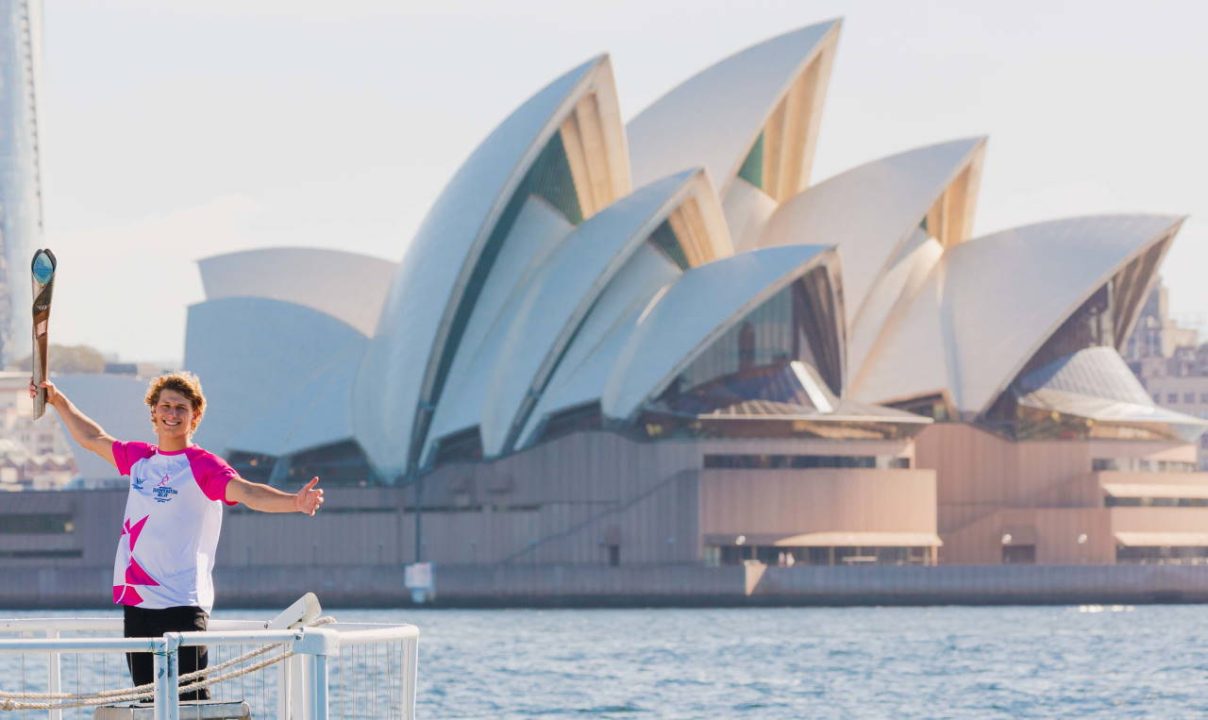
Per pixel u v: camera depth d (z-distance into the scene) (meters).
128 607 44.00
